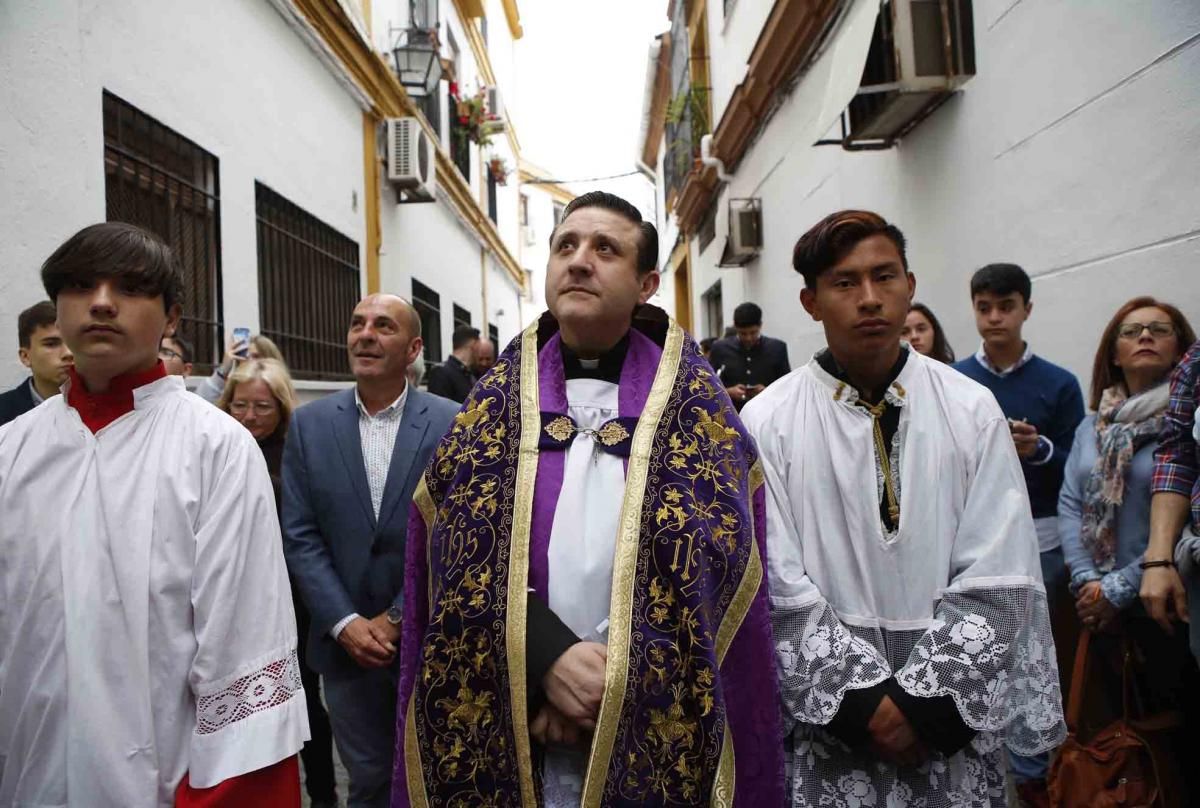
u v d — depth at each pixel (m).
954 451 1.91
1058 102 3.72
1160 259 3.11
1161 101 3.08
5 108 3.37
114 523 1.69
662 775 1.52
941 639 1.77
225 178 5.38
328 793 3.48
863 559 1.88
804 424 1.98
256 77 5.93
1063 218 3.72
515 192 23.91
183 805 1.64
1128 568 2.70
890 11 4.66
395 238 9.97
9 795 1.67
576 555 1.65
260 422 3.51
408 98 9.93
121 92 4.18
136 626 1.66
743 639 1.65
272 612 1.79
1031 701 1.81
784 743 1.94
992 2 4.26
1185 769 2.60
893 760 1.75
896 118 5.06
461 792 1.59
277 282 6.42
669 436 1.69
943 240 4.91
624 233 1.79
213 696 1.67
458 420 1.83
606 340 1.83
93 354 1.70
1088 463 3.00
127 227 1.78
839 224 1.93
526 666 1.57
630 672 1.53
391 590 2.75
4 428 1.78
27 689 1.67
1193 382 2.46
